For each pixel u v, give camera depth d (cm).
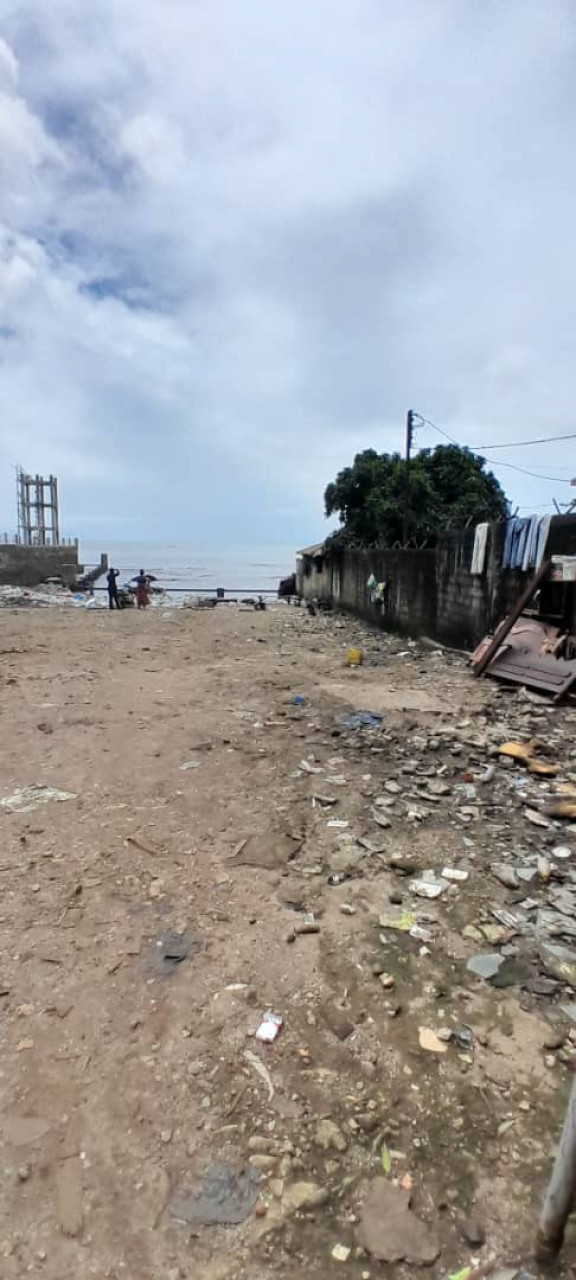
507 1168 174
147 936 276
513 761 497
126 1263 150
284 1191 167
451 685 793
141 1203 163
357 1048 215
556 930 280
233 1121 187
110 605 1998
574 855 351
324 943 272
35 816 401
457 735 559
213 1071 204
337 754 528
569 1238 156
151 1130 184
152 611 1889
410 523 1767
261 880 324
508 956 264
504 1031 223
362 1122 187
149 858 346
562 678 695
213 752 536
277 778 471
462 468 1931
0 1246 153
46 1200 164
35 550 3569
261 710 681
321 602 2020
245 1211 162
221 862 342
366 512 1862
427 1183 170
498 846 363
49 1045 214
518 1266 150
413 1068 206
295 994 240
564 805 405
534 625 799
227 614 1814
